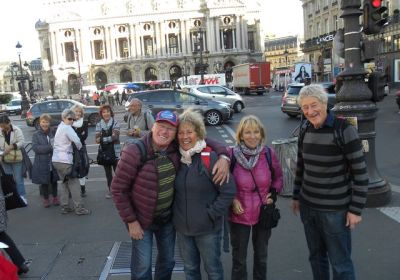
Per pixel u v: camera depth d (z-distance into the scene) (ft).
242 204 13.70
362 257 16.78
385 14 22.45
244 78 192.44
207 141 12.91
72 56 361.71
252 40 368.68
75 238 20.47
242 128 13.61
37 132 26.09
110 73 359.46
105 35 359.05
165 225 13.51
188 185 12.41
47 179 25.88
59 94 357.82
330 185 12.01
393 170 32.86
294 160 25.32
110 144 27.43
